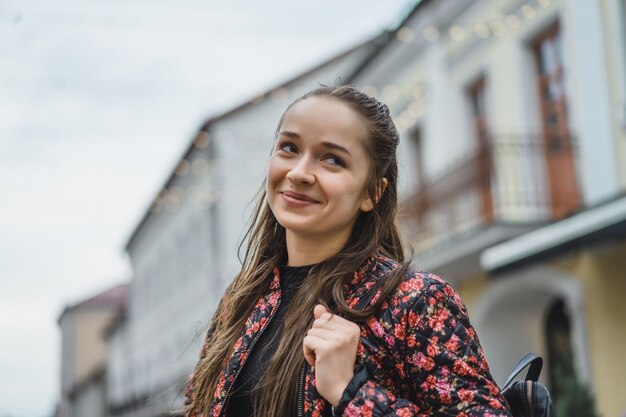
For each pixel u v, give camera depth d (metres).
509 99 10.69
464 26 11.70
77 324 50.31
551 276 9.38
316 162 1.84
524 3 10.32
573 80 9.25
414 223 11.01
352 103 1.88
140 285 33.56
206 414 1.91
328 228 1.85
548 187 9.75
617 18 8.52
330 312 1.79
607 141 8.62
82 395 48.12
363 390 1.65
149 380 30.86
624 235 7.10
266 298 1.95
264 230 2.08
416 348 1.70
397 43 12.84
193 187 23.19
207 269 21.86
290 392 1.74
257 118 20.83
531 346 10.83
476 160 9.90
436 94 12.45
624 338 8.19
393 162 1.97
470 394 1.65
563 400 7.91
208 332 2.16
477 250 9.61
